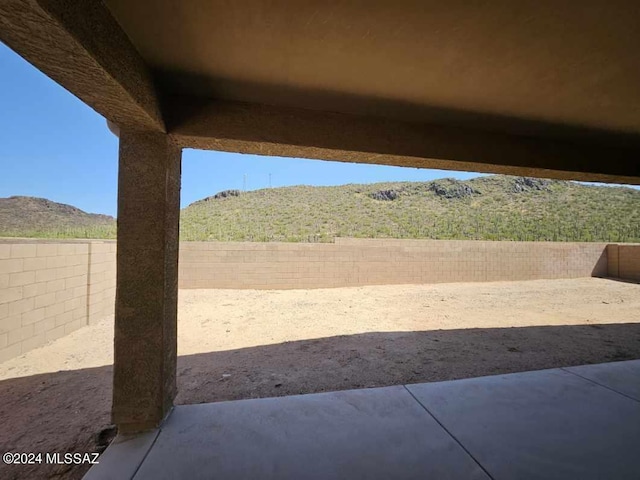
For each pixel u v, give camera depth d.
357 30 1.71
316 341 5.11
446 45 1.85
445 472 2.01
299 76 2.17
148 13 1.57
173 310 2.64
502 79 2.22
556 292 9.99
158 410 2.39
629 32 1.72
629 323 6.39
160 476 1.94
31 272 4.37
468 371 3.87
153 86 2.11
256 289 9.88
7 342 4.02
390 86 2.30
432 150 2.93
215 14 1.58
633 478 1.97
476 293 9.71
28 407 2.91
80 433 2.50
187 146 2.68
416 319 6.62
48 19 1.13
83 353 4.32
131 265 2.32
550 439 2.36
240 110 2.49
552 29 1.71
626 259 12.89
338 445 2.27
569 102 2.55
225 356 4.40
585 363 4.18
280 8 1.54
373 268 10.88
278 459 2.12
